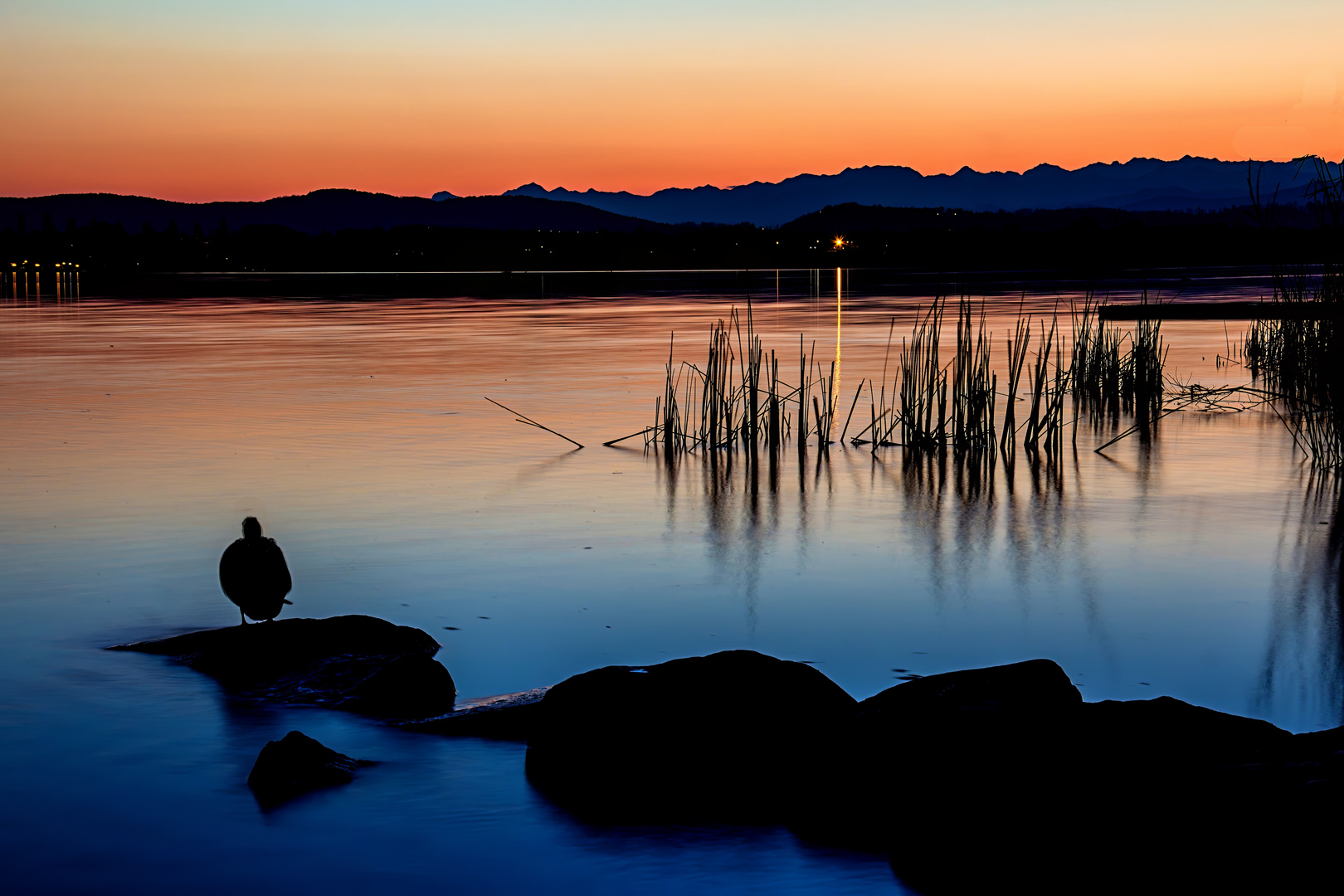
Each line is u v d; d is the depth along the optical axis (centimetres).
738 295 7206
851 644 788
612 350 3114
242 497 1234
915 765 506
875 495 1270
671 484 1327
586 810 531
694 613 854
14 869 468
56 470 1380
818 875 471
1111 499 1246
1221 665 747
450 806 533
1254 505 1212
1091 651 773
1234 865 421
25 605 853
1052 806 462
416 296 7325
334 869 472
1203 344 3006
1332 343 1372
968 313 1567
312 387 2247
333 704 660
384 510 1177
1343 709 672
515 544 1046
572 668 738
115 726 625
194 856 482
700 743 559
